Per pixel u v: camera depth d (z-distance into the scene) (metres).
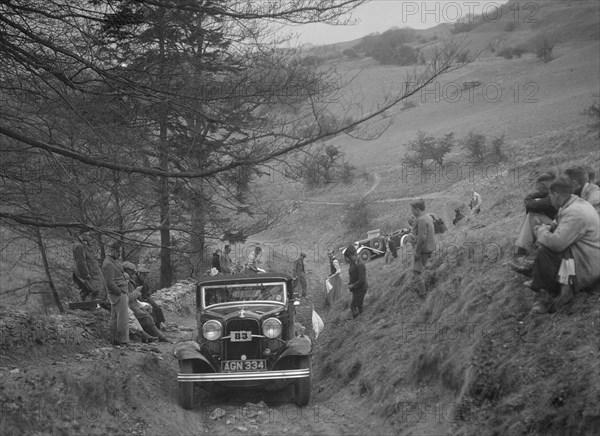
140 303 14.78
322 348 13.86
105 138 11.61
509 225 12.90
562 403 6.52
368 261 33.66
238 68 11.77
